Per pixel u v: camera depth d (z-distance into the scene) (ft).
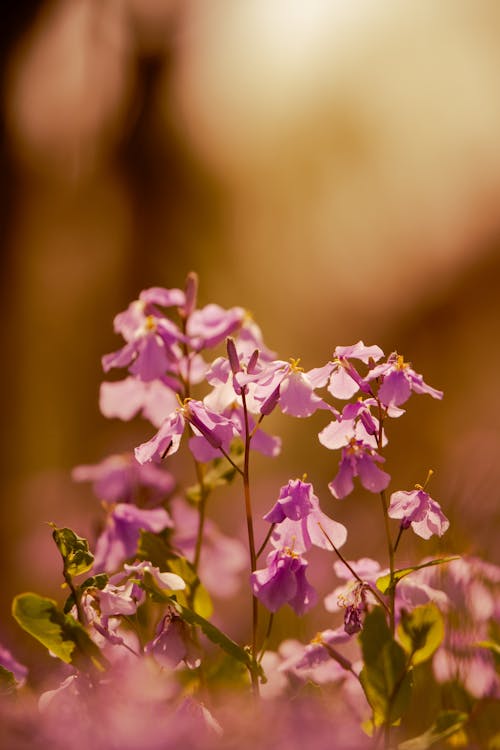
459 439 17.35
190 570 6.76
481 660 6.47
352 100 36.55
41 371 26.61
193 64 31.40
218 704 6.11
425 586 5.95
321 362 35.53
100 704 5.23
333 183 36.17
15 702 5.67
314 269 35.81
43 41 23.97
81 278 29.45
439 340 35.24
